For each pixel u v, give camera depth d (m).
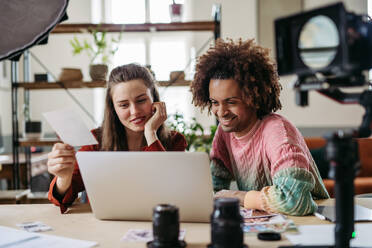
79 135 1.08
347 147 0.69
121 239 0.91
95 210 1.08
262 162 1.35
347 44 0.64
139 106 1.48
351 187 0.71
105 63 2.85
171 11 2.87
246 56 1.29
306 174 1.12
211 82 1.33
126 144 1.64
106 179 1.04
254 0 4.65
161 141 1.64
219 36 2.76
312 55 0.69
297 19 0.71
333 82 0.73
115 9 4.95
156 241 0.81
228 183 1.64
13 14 0.69
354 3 4.46
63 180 1.21
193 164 0.97
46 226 1.03
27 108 3.18
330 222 1.02
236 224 0.75
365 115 0.71
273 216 1.07
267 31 4.62
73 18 4.72
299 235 0.90
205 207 1.00
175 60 4.83
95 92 4.79
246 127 1.38
